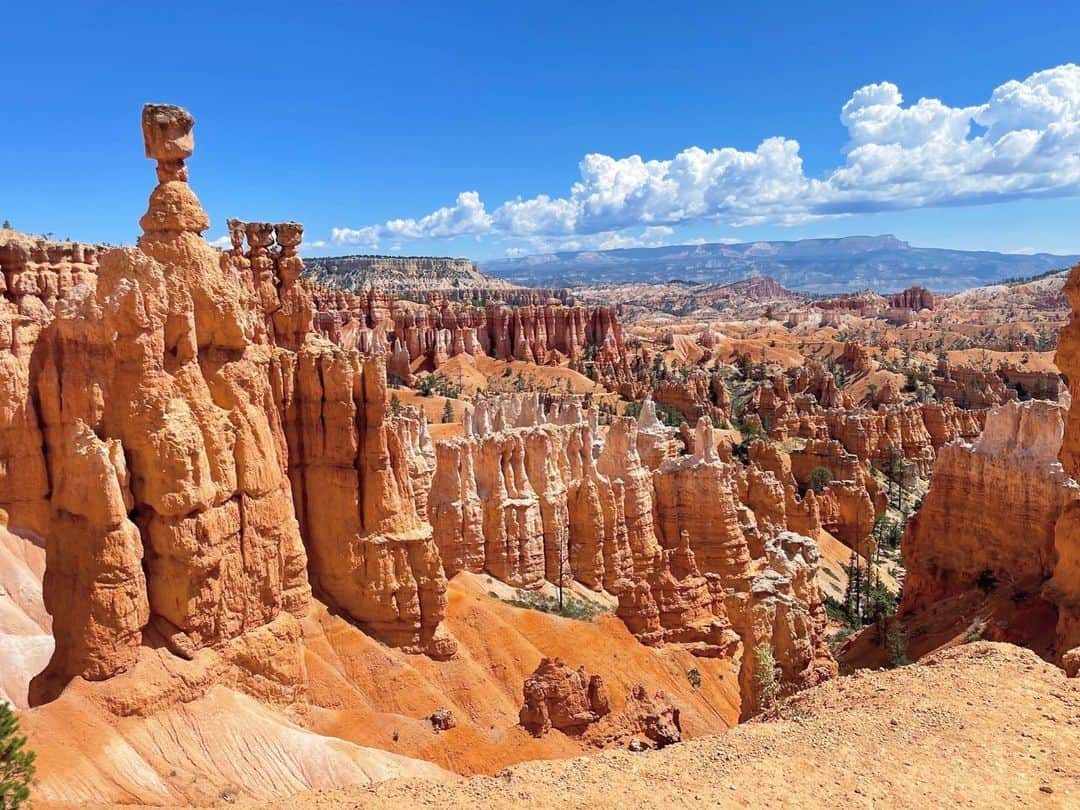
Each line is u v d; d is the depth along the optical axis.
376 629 50.53
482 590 61.31
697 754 27.95
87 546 36.59
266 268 55.72
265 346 50.44
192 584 39.56
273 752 38.12
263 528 44.59
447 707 48.22
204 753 36.56
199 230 44.31
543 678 46.47
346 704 46.03
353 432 50.72
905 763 26.17
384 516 51.16
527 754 44.19
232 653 41.59
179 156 42.72
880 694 31.48
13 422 52.88
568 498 69.88
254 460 44.28
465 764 43.16
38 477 53.59
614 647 58.44
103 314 43.94
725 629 64.94
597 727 46.50
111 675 36.28
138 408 38.78
